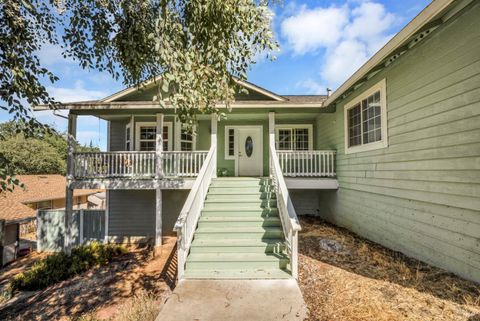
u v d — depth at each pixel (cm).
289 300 322
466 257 346
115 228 925
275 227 509
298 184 778
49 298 534
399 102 483
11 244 867
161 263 671
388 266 420
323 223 816
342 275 393
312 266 431
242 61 396
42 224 949
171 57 332
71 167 755
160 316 290
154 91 862
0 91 380
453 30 359
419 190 432
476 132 327
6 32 394
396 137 494
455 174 359
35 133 418
